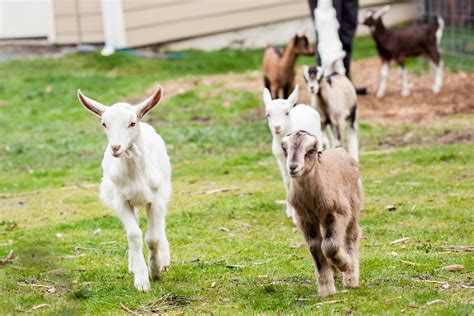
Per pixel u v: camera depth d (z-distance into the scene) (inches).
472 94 708.7
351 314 260.2
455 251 337.4
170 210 444.8
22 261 336.5
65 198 500.4
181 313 274.8
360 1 968.3
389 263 321.7
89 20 947.3
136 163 300.2
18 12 1004.6
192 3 948.0
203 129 650.2
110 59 885.2
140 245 306.0
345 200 282.7
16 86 801.6
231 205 446.9
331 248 274.2
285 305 276.1
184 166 561.0
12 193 524.1
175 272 328.5
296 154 266.8
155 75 834.2
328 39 569.0
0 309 285.1
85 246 381.7
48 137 664.4
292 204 281.7
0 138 668.7
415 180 473.4
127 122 291.9
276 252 355.6
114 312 280.7
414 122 639.8
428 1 850.8
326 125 502.0
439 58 718.5
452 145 557.6
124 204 306.8
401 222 390.9
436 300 270.4
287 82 677.9
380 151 560.7
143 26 938.1
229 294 296.5
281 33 962.7
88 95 771.4
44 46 964.6
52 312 277.6
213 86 767.1
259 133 637.3
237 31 959.0
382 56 720.3
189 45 954.7
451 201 421.1
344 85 503.5
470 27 880.9
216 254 356.8
